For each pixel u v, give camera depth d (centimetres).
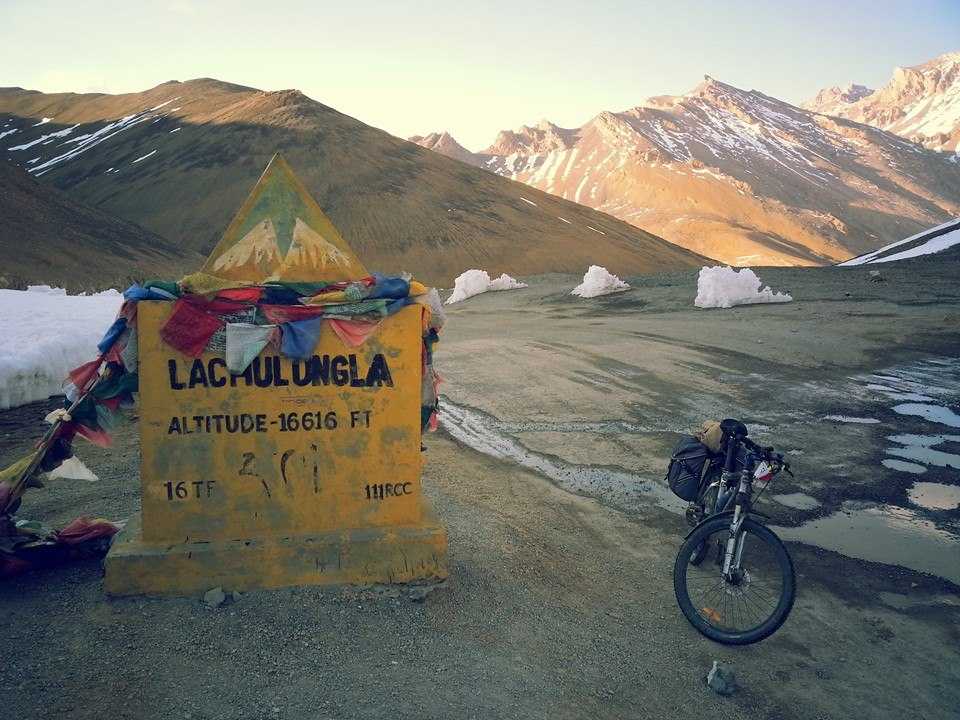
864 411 980
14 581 445
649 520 637
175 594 433
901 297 1994
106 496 596
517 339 1611
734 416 950
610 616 469
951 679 425
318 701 354
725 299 2108
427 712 354
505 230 12838
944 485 730
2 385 889
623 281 2964
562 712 368
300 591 444
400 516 471
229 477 446
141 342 432
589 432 884
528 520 618
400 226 12188
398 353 460
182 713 337
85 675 358
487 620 443
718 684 400
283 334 438
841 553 580
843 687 413
